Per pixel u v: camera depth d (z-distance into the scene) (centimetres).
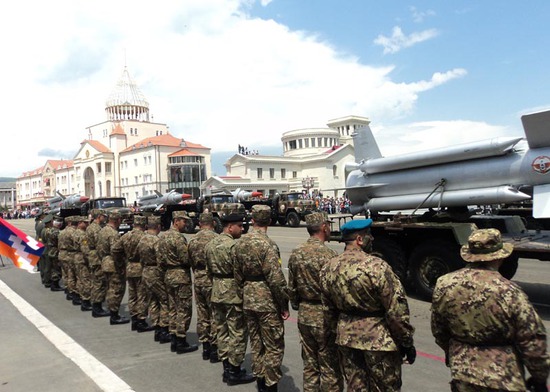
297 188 6688
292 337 579
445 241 704
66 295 857
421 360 475
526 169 694
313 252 348
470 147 750
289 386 416
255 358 392
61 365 477
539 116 641
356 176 953
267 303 379
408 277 782
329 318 302
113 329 632
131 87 8850
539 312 648
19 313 728
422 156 820
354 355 280
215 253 434
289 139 7806
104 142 8025
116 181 7650
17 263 956
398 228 760
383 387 269
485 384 223
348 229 296
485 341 228
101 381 432
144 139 7744
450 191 794
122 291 661
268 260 374
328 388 338
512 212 873
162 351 530
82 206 2402
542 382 223
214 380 436
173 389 414
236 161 6750
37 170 10400
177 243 511
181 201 2522
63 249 837
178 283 512
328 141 7719
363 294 272
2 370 466
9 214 7556
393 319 265
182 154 6912
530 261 1110
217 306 440
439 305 245
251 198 2781
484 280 232
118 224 687
